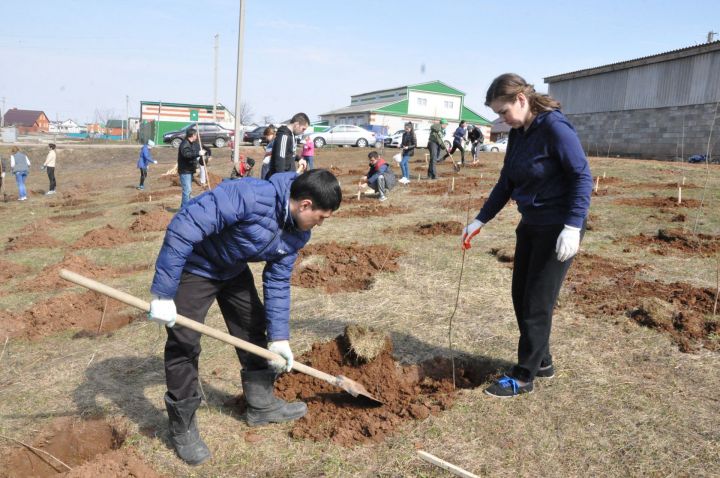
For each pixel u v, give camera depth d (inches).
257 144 1347.2
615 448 127.6
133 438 139.8
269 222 121.1
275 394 159.8
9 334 220.1
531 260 143.5
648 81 1076.5
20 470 138.6
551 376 160.1
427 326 200.4
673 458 123.3
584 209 131.5
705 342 176.4
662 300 207.5
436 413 144.9
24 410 157.0
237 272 131.6
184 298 125.5
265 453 132.3
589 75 1224.2
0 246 403.9
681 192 455.5
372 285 251.4
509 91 131.3
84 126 4434.1
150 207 548.1
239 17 656.4
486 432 135.6
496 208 158.2
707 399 145.5
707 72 949.8
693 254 276.8
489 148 1337.4
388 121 2102.6
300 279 268.1
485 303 220.1
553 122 130.9
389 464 125.4
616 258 274.8
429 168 628.7
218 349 189.6
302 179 118.3
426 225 372.5
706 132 954.1
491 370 169.3
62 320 229.9
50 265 319.3
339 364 173.9
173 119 1846.7
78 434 149.0
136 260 329.7
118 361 185.5
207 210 114.3
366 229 380.8
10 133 2052.2
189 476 125.7
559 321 198.4
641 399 146.4
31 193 807.1
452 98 2192.4
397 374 169.3
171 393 129.3
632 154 1122.0
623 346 177.0
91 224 470.9
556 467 122.6
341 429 138.3
